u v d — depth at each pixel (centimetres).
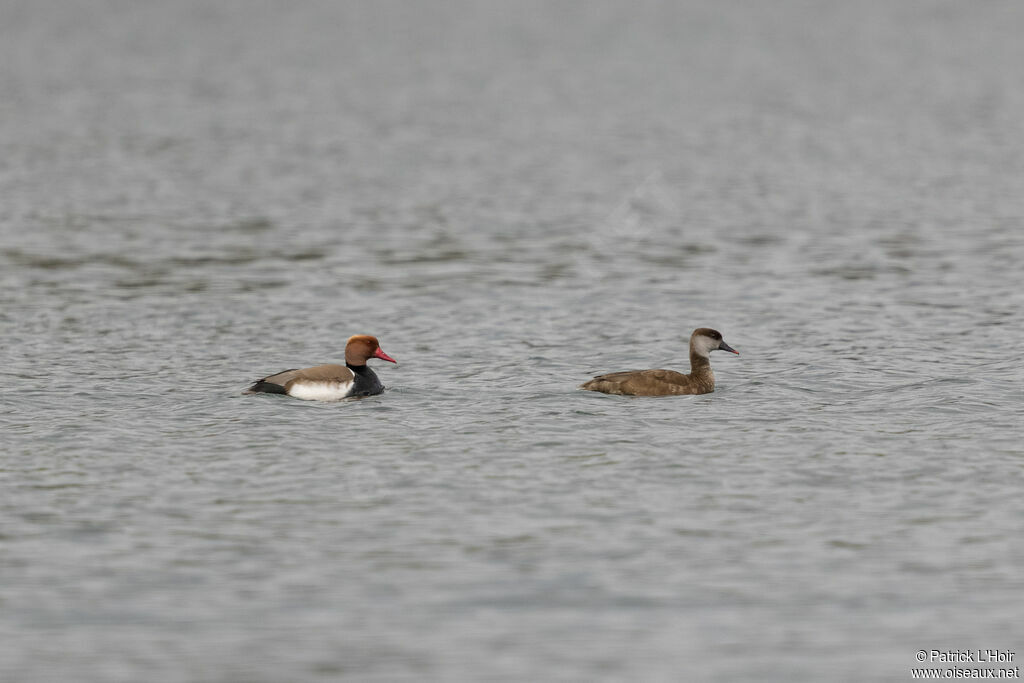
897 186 6031
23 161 6781
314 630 1680
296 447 2356
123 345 3228
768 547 1922
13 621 1698
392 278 4109
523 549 1916
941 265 4247
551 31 15662
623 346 3234
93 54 13188
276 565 1862
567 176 6469
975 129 8138
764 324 3462
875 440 2388
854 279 4047
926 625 1694
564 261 4412
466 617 1714
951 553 1897
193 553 1902
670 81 11081
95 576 1827
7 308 3628
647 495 2122
